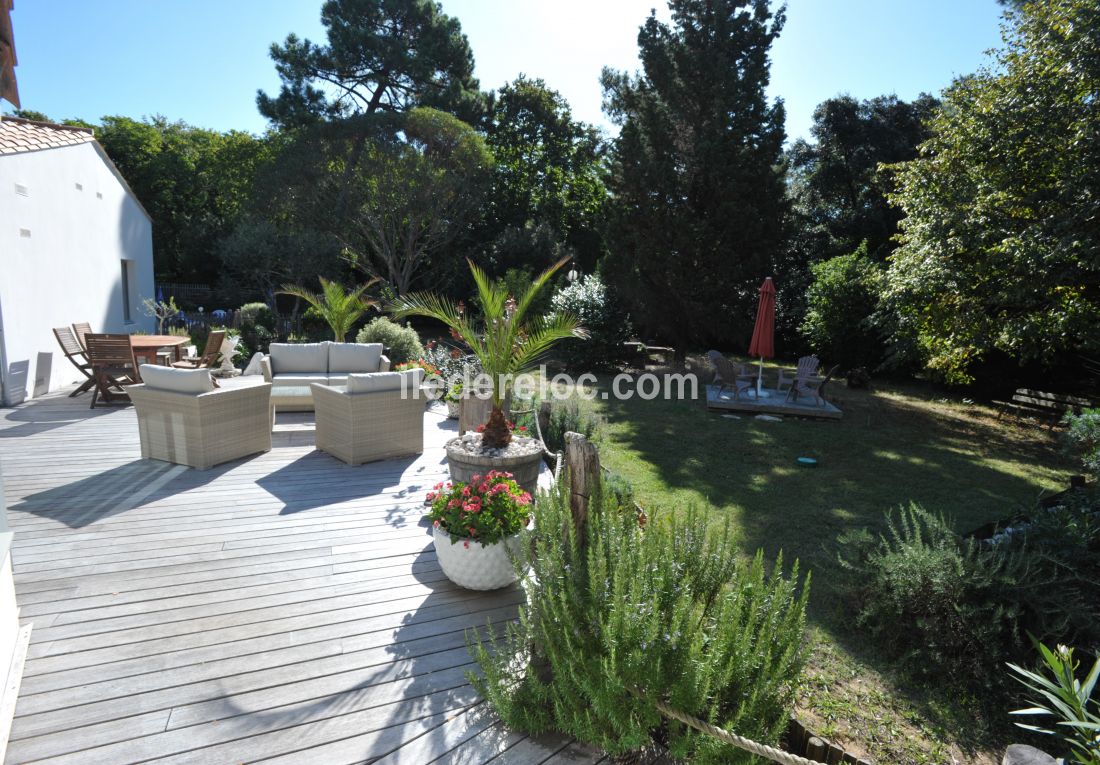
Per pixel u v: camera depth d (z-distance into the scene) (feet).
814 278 60.18
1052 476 24.47
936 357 35.83
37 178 26.86
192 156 92.38
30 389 26.07
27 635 9.19
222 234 80.48
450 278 73.67
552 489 10.42
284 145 66.44
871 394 42.93
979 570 11.10
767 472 24.00
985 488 22.59
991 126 29.66
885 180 63.93
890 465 25.40
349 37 70.74
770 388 41.14
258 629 9.91
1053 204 27.61
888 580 11.93
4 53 9.64
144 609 10.30
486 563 11.03
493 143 84.23
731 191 44.73
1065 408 36.91
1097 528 13.34
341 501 15.84
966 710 10.21
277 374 26.40
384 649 9.58
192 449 17.71
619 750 7.08
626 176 47.62
